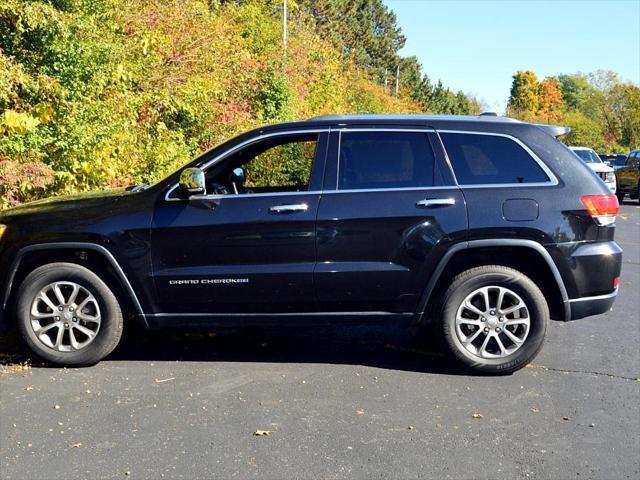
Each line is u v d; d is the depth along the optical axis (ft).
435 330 16.37
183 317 16.38
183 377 15.90
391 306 16.19
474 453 12.19
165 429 12.99
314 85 81.15
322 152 16.38
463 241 15.78
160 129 30.96
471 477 11.33
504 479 11.27
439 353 18.01
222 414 13.75
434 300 16.42
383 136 16.52
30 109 21.03
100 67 24.49
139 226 15.97
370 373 16.37
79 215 16.21
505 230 15.74
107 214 16.15
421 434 12.96
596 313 16.33
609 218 16.19
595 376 16.39
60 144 22.34
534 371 16.71
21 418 13.39
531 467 11.71
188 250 15.97
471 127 16.55
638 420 13.79
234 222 15.84
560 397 14.98
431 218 15.78
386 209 15.80
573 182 16.12
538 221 15.76
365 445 12.44
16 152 20.95
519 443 12.64
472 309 16.07
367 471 11.46
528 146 16.38
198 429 13.01
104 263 16.40
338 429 13.11
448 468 11.62
